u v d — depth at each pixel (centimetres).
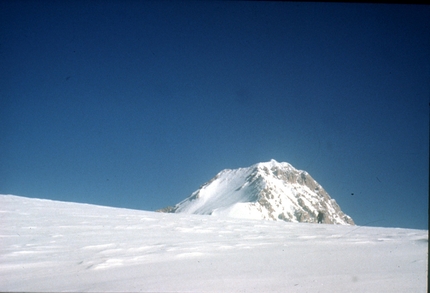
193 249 1068
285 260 944
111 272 813
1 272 809
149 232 1364
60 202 2227
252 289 692
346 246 1162
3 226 1348
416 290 686
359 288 697
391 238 1351
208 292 674
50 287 700
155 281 742
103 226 1441
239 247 1121
